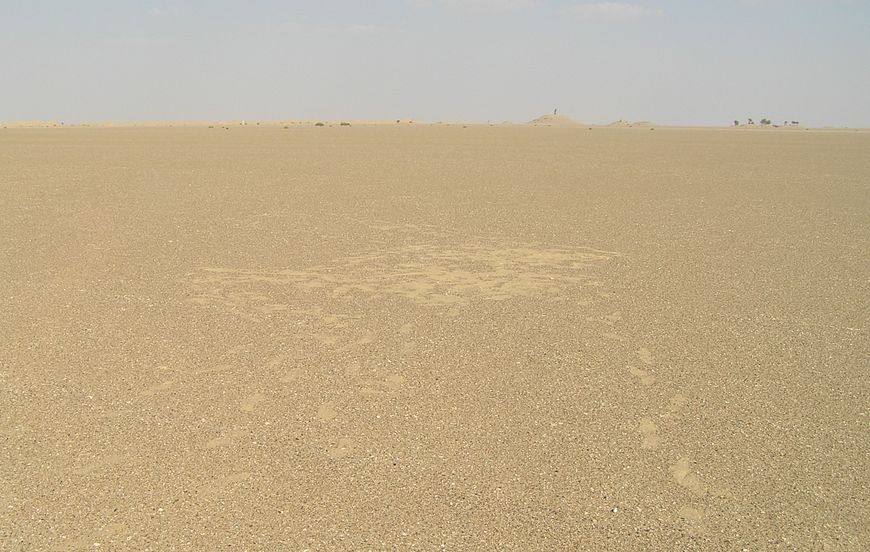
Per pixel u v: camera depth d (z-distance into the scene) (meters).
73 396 6.65
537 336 8.39
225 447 5.76
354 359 7.59
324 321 8.81
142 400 6.58
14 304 9.39
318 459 5.59
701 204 19.23
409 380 7.07
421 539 4.65
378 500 5.07
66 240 13.44
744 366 7.61
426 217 16.30
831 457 5.77
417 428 6.10
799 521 4.93
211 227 14.77
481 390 6.87
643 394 6.86
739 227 15.84
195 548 4.54
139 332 8.34
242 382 6.98
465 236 14.20
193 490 5.16
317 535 4.68
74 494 5.10
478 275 11.19
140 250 12.62
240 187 21.27
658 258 12.61
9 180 22.94
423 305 9.55
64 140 48.94
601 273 11.46
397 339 8.21
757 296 10.26
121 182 22.48
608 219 16.56
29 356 7.59
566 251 13.04
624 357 7.79
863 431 6.21
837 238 14.72
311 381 7.02
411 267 11.60
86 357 7.58
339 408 6.46
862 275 11.56
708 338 8.45
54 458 5.57
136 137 54.75
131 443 5.81
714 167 30.52
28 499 5.04
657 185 23.31
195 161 30.42
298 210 17.03
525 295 10.12
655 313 9.37
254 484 5.24
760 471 5.54
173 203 18.05
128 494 5.11
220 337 8.20
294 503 5.02
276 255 12.30
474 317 9.07
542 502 5.07
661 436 6.05
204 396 6.67
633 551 4.59
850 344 8.32
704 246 13.71
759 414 6.50
